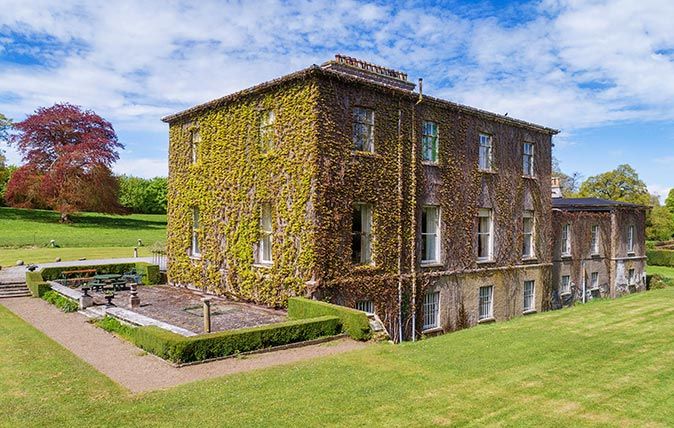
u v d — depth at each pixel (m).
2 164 75.75
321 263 17.30
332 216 17.64
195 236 24.14
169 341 12.04
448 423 8.30
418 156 20.70
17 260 34.97
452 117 22.25
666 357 12.23
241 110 20.53
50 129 62.06
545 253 27.47
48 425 8.45
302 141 17.64
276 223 18.77
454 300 22.23
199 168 23.17
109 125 65.06
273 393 9.67
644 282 36.91
